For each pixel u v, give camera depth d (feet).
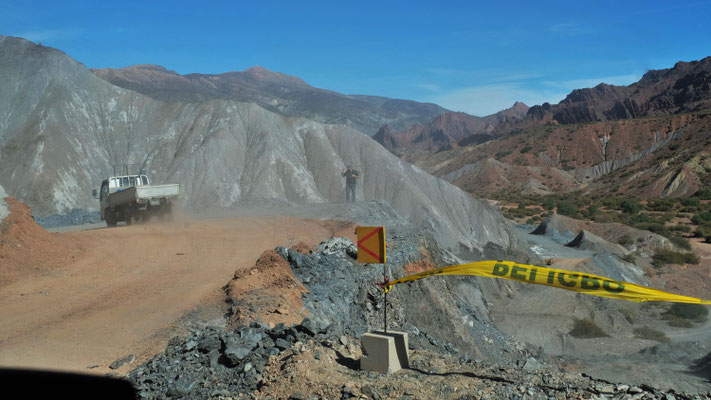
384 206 120.57
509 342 75.51
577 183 476.13
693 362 74.28
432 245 74.08
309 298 40.47
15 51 198.90
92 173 173.58
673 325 102.22
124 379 25.35
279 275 41.32
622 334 94.68
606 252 160.15
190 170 168.86
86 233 68.59
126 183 99.25
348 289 47.47
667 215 270.46
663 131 531.50
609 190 402.11
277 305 35.47
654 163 460.14
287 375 25.12
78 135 181.57
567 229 201.98
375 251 28.58
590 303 103.81
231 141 179.63
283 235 74.74
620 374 67.67
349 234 76.89
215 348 28.30
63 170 163.63
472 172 526.98
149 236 69.97
